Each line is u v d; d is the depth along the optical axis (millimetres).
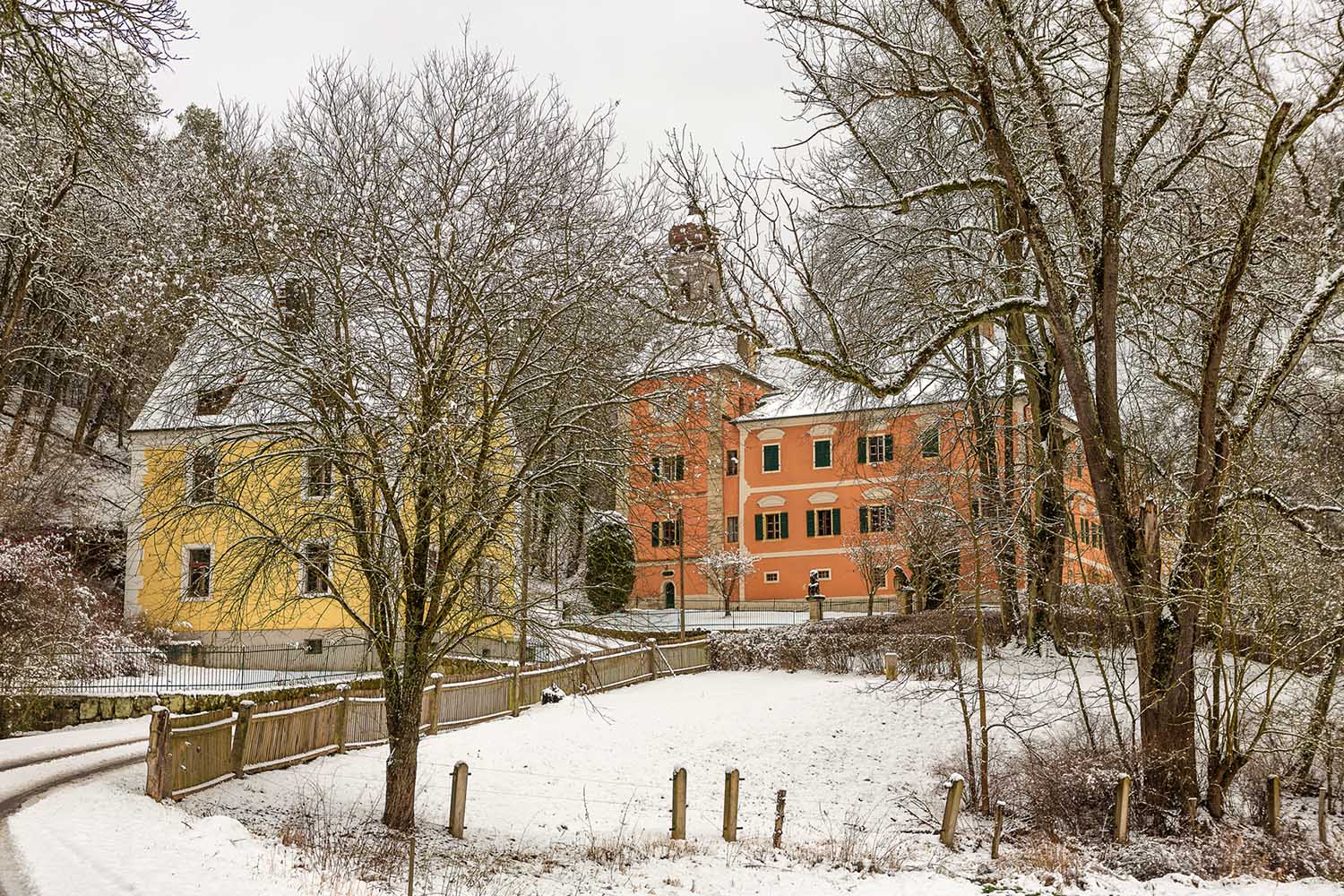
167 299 17891
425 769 23469
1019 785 21359
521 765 24547
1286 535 18891
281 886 11391
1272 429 22375
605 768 24938
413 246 17469
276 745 21859
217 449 17359
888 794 23141
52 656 28609
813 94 20406
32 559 30266
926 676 32781
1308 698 19594
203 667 34250
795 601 60812
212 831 14133
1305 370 23156
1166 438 24266
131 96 13094
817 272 25547
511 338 17828
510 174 17625
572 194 17938
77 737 25297
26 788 18016
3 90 12266
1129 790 18172
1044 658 32375
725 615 57812
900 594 46500
